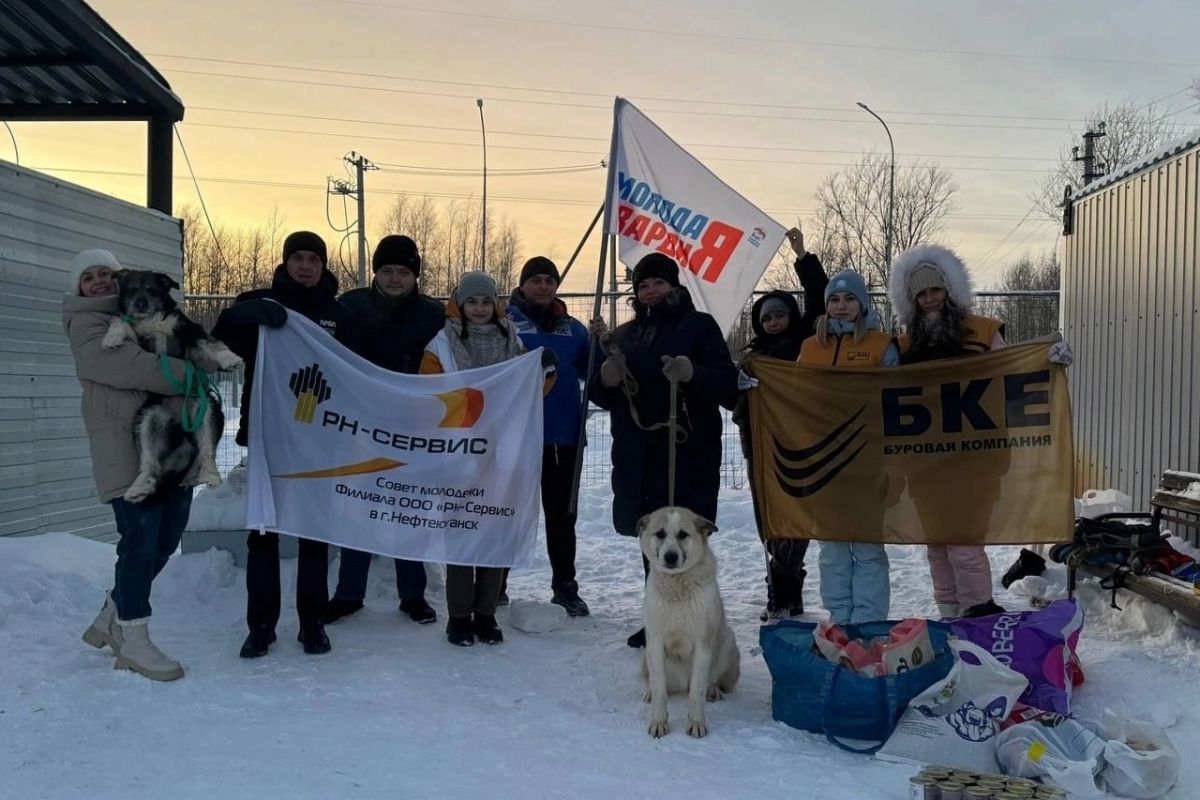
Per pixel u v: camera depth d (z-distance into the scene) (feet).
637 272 16.53
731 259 19.47
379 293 16.81
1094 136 87.45
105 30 22.54
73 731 11.53
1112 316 21.59
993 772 10.71
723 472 36.47
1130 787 10.13
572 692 13.99
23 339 21.56
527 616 17.30
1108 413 21.76
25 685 13.00
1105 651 14.83
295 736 11.53
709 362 16.05
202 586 18.01
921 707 11.54
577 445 17.28
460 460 15.88
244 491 19.31
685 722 12.71
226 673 13.97
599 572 23.22
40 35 20.71
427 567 20.33
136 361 12.99
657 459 16.35
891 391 15.55
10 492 21.06
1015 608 17.87
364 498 15.38
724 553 25.05
